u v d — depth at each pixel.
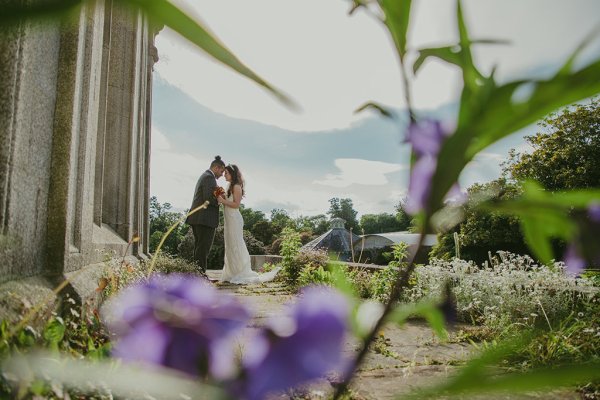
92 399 1.16
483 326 4.34
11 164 2.11
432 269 6.23
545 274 4.99
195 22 0.28
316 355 0.26
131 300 0.28
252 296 6.64
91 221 3.53
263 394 0.25
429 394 0.25
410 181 0.30
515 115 0.26
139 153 7.50
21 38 2.09
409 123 0.31
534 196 0.33
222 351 0.27
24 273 2.32
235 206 9.62
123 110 6.40
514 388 0.23
